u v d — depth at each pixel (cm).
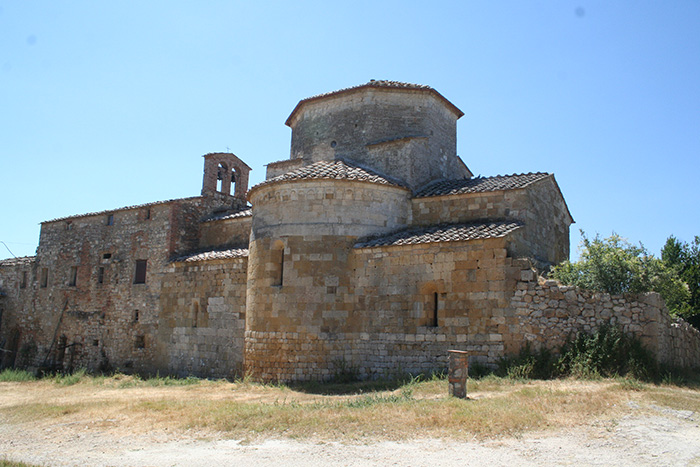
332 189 2019
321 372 1889
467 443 975
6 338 3594
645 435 991
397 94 2472
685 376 1630
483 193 2050
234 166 3281
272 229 2052
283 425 1146
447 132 2630
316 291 1944
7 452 1090
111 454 1031
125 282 2989
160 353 2691
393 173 2302
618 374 1498
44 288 3456
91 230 3272
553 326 1642
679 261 3297
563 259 2425
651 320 1549
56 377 2656
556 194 2394
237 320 2358
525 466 852
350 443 1009
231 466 909
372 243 1958
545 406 1176
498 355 1694
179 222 2883
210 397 1672
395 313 1884
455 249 1820
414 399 1345
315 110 2609
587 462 866
